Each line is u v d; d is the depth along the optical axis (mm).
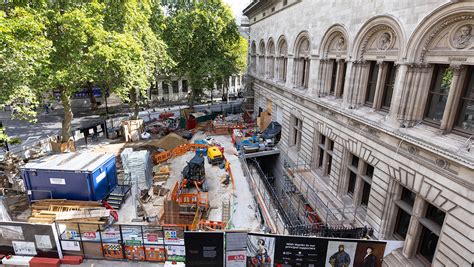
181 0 39469
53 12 19094
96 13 21266
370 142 13430
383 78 13180
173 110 47031
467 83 9461
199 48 37219
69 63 20203
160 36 35250
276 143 27641
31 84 18203
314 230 13891
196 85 39219
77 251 13695
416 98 11117
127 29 25203
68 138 25062
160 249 13383
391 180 12234
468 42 8867
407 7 10789
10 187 19312
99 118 41812
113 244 13484
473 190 8422
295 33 22156
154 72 31953
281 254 11539
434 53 10180
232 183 20828
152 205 18359
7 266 13305
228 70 38688
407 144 11086
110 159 18438
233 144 29781
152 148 26922
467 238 8727
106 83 26875
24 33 16266
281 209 19406
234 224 16359
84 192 16609
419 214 10945
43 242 13297
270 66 31062
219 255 11742
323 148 18766
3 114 42312
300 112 21953
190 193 18438
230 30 39375
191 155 26641
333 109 16500
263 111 34062
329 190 17672
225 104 49625
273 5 27516
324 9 17359
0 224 12945
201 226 15211
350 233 13195
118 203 17703
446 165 9414
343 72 16875
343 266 11430
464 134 9469
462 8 8562
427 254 11258
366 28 13430
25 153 24703
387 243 11250
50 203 16359
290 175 20703
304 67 22516
